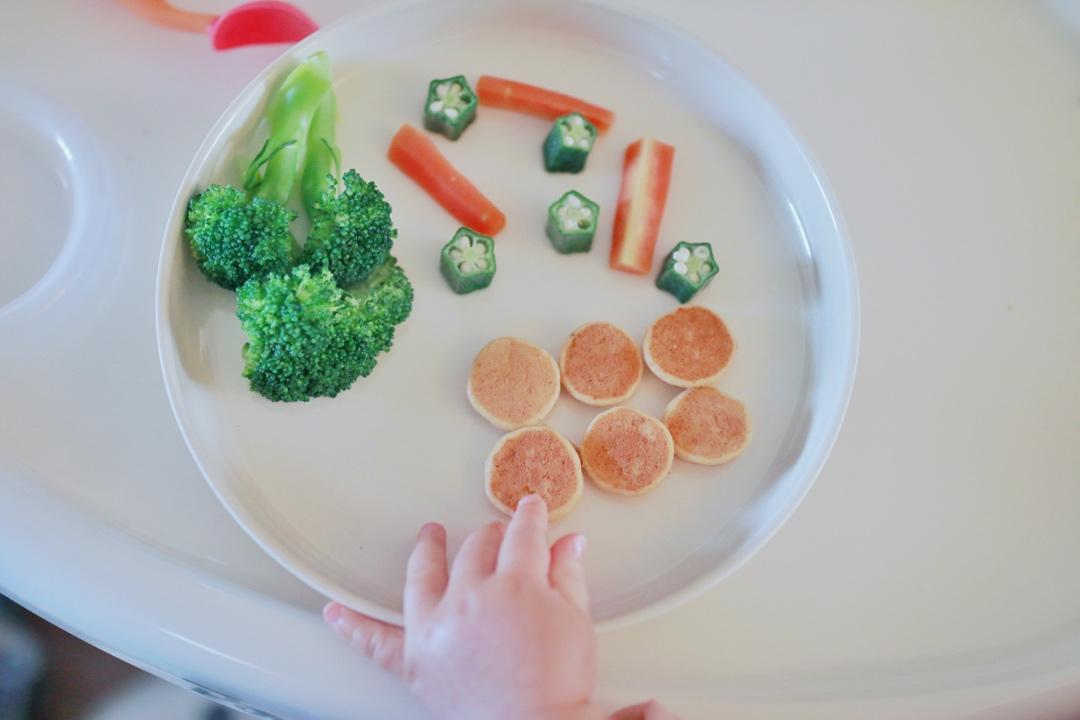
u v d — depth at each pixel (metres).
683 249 0.31
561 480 0.29
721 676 0.27
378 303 0.29
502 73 0.34
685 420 0.30
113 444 0.28
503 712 0.24
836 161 0.34
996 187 0.34
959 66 0.35
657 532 0.29
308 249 0.30
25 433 0.28
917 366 0.31
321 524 0.28
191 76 0.33
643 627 0.28
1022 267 0.33
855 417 0.31
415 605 0.25
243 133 0.31
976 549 0.29
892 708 0.27
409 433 0.30
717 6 0.35
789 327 0.32
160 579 0.26
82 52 0.33
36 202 0.32
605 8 0.33
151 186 0.31
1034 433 0.31
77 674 0.34
